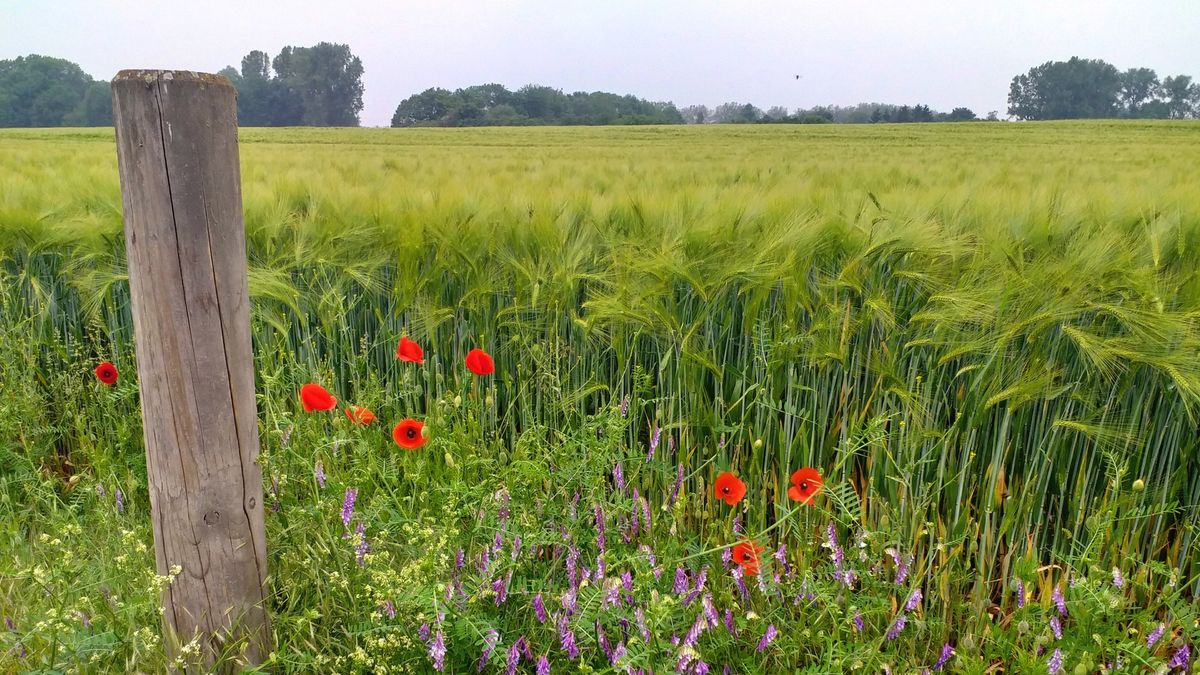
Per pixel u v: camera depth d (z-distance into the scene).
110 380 2.94
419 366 3.42
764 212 3.36
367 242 3.57
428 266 3.41
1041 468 2.46
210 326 1.76
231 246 1.78
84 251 3.74
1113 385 2.49
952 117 98.44
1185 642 1.91
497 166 13.47
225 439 1.84
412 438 2.20
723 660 1.95
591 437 2.25
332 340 3.36
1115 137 32.97
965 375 2.65
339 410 2.96
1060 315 2.36
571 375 3.21
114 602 2.11
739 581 2.01
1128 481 2.49
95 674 1.92
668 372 2.95
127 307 3.88
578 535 2.17
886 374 2.55
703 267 2.91
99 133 37.59
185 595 1.91
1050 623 1.86
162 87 1.62
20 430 3.14
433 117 89.81
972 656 2.04
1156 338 2.29
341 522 2.20
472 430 2.69
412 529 1.99
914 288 2.80
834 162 16.45
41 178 7.13
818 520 2.45
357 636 1.96
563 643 1.79
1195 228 2.86
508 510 2.14
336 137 35.41
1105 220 3.15
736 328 3.03
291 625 2.03
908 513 2.46
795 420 2.79
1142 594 2.30
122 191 1.70
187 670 1.91
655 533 2.26
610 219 3.71
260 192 4.09
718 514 2.62
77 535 2.40
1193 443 2.31
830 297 2.88
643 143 30.58
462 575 2.03
